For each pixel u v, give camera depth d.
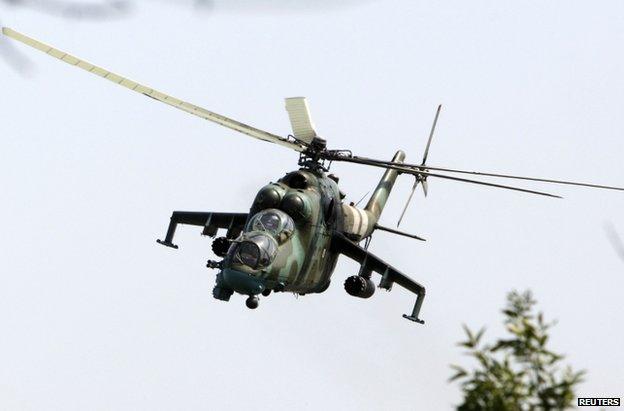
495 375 18.19
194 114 74.44
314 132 86.56
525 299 18.73
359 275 87.56
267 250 77.06
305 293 87.88
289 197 80.88
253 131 80.25
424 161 106.12
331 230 85.50
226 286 78.25
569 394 17.53
